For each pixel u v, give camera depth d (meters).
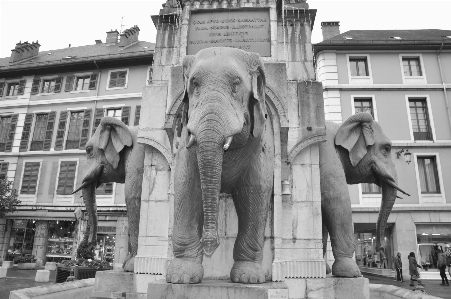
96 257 23.56
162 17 6.51
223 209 4.78
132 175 6.17
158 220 5.52
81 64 28.31
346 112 24.27
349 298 5.09
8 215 25.64
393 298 5.80
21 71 29.72
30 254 25.31
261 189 3.93
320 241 5.21
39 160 27.42
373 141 6.43
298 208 5.31
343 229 5.71
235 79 3.39
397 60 25.28
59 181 26.56
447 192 22.56
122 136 6.72
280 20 6.33
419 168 23.48
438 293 14.52
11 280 16.11
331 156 5.98
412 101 24.84
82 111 28.02
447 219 21.75
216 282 3.74
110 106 27.22
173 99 5.11
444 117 24.19
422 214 21.91
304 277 5.10
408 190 22.64
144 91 5.89
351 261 5.54
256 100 3.62
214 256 4.64
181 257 3.77
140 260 5.44
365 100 24.72
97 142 7.08
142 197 5.64
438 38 26.08
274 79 5.07
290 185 5.39
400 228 21.70
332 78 24.73
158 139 5.67
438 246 21.59
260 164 3.95
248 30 5.76
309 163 5.49
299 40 6.27
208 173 3.05
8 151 28.33
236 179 3.89
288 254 5.16
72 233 25.64
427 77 24.95
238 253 3.92
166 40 6.38
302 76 6.06
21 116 28.94
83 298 6.23
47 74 29.55
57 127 27.95
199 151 3.10
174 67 5.21
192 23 5.86
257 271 3.75
